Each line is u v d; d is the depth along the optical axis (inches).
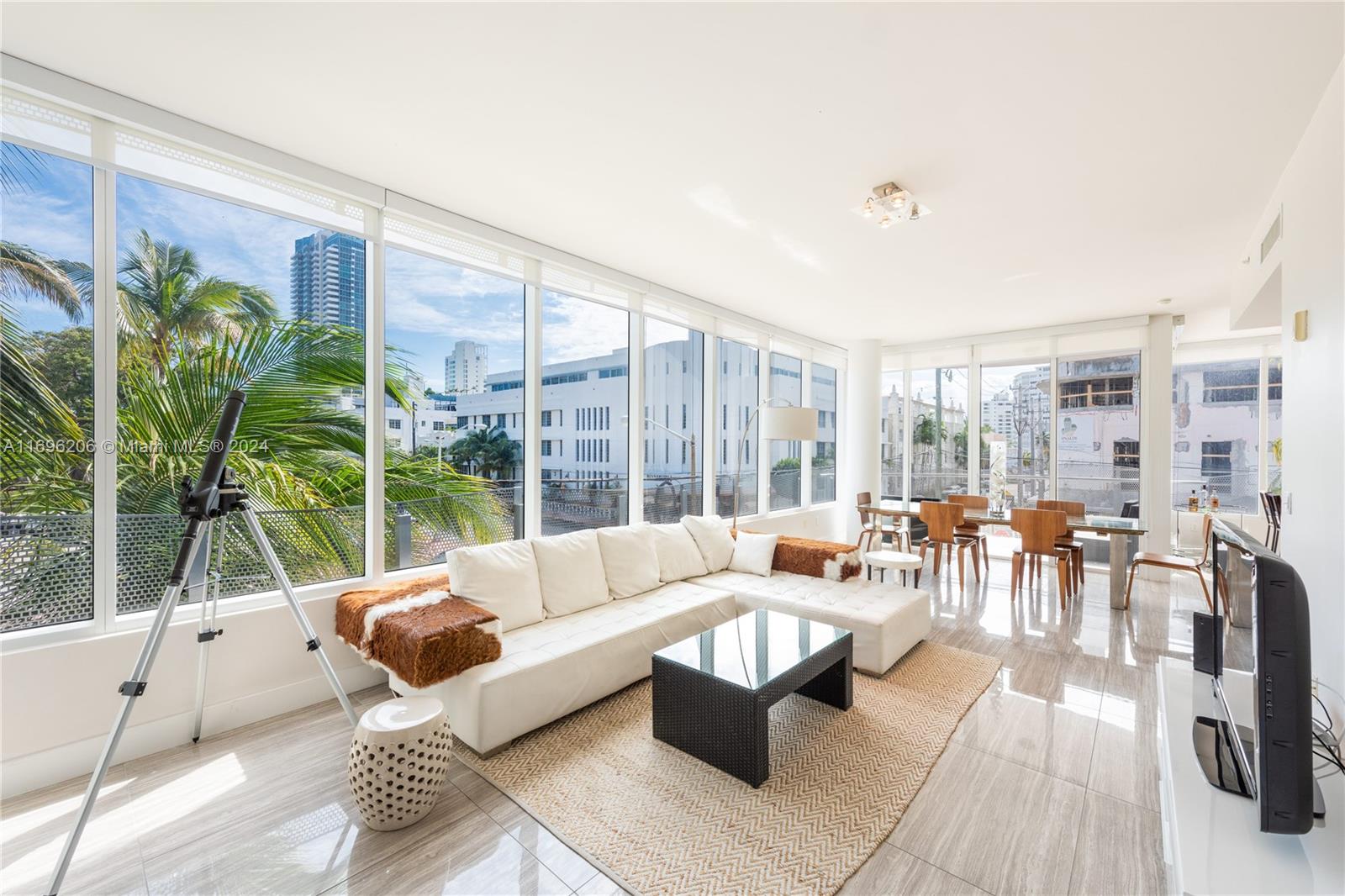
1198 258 163.9
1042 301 213.0
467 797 85.9
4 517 88.2
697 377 221.6
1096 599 196.1
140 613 99.7
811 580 163.9
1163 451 231.0
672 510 210.8
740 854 73.5
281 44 80.1
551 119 98.4
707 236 150.9
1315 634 84.0
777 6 71.7
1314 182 90.3
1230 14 71.6
